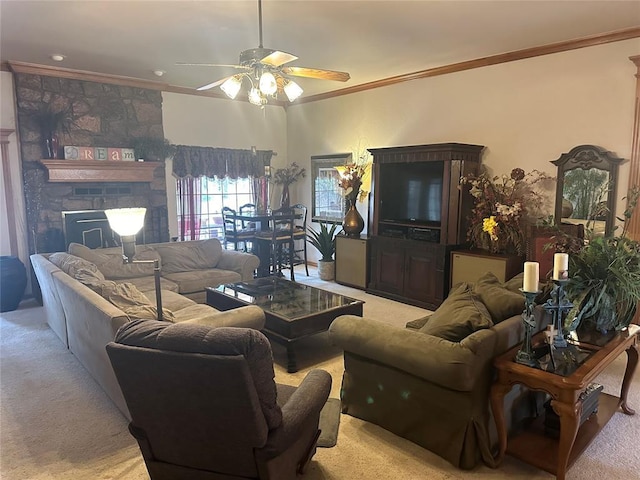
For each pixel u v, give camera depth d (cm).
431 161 511
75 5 346
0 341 420
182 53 482
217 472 184
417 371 233
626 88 411
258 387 163
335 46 457
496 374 233
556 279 228
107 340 266
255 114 758
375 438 262
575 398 204
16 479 228
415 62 521
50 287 400
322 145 734
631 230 414
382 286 577
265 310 369
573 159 444
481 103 517
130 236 257
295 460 196
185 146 677
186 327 168
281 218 639
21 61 518
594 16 370
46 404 303
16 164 548
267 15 369
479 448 232
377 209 582
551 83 459
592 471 231
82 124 581
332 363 370
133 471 235
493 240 477
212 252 557
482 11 360
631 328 271
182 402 169
